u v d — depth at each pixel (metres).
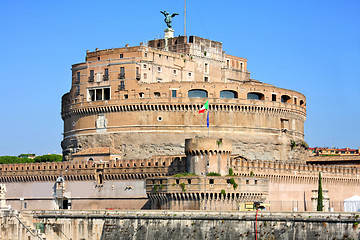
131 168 170.38
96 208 175.25
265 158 190.50
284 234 128.62
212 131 186.12
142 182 168.62
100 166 176.00
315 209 179.38
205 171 147.88
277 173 171.25
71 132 199.50
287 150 196.00
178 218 138.00
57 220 150.88
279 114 195.62
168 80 197.25
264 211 131.38
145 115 187.12
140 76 189.88
